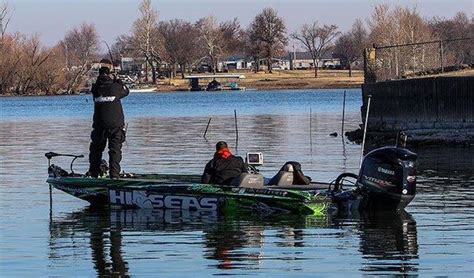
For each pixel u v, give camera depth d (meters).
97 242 39.59
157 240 39.75
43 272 34.09
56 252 37.56
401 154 45.28
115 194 48.97
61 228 43.16
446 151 82.81
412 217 44.72
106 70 50.41
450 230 41.09
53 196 53.69
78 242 39.66
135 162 74.44
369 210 46.19
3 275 33.69
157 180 49.25
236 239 39.72
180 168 69.31
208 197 46.75
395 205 45.53
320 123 130.12
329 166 69.94
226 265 34.72
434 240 38.91
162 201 47.84
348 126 121.44
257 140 98.94
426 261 34.94
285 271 33.62
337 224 43.16
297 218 44.97
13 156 82.00
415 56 130.00
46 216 46.62
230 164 47.59
